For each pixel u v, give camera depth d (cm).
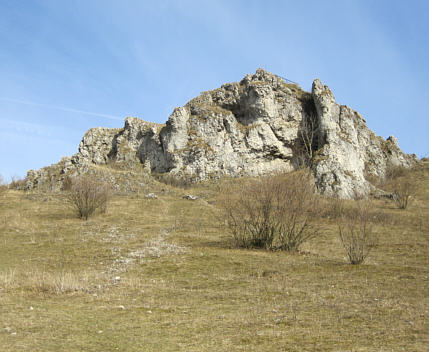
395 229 2728
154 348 714
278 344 729
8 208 3562
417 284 1289
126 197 4341
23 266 1703
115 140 6444
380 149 6962
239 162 5794
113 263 1756
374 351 666
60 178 5262
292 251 1988
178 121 5831
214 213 3378
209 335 794
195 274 1530
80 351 691
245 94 6303
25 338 747
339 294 1168
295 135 6178
